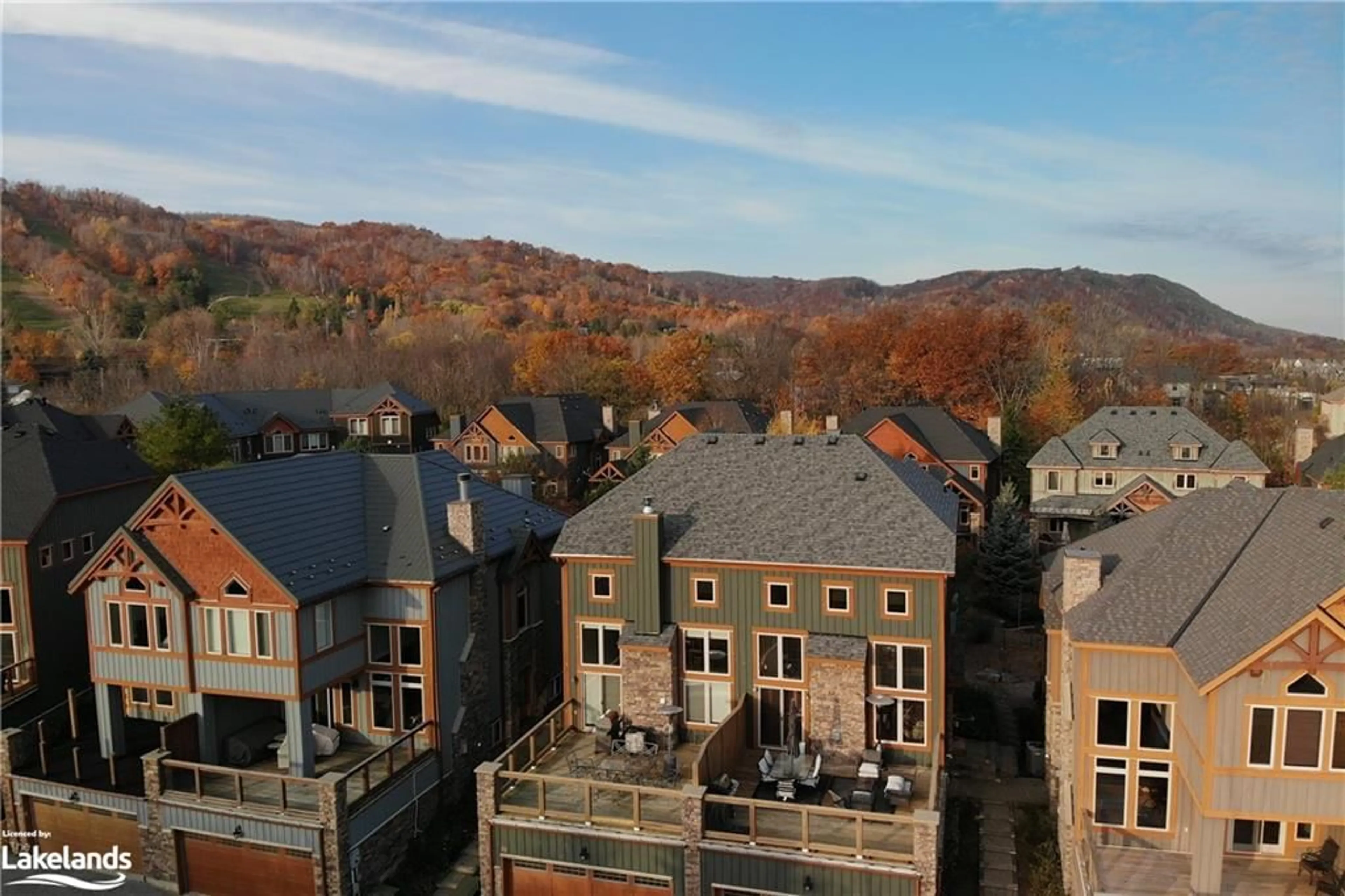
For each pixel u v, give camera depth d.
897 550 26.25
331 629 26.86
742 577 27.45
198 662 26.48
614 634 28.97
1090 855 20.88
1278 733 18.27
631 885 23.25
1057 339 104.00
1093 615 22.30
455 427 78.62
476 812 28.91
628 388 99.19
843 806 23.75
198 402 78.44
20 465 34.47
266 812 24.22
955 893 23.41
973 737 31.78
